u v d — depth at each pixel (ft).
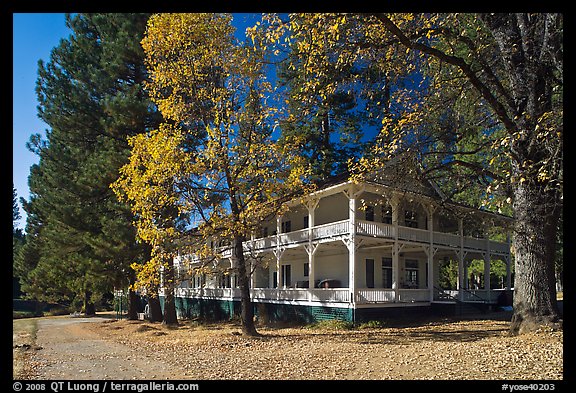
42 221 121.39
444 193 61.00
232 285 101.50
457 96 43.27
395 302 73.61
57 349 49.85
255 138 53.98
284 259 99.91
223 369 34.06
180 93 57.16
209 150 50.21
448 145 48.75
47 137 93.97
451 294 89.61
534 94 38.99
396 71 41.93
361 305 68.54
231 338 54.19
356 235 69.26
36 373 34.01
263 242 89.66
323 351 42.04
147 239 51.96
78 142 86.43
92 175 75.66
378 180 54.85
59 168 86.28
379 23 35.60
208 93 55.16
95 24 86.43
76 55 84.74
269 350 44.04
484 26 45.34
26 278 140.05
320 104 46.42
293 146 55.11
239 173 52.37
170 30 53.01
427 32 37.45
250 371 32.94
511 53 41.37
